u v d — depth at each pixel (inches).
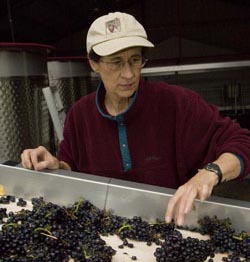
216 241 39.9
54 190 53.1
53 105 97.7
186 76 189.8
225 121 58.1
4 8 169.9
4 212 48.6
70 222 45.7
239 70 185.3
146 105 60.2
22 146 95.3
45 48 99.8
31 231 41.6
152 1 252.5
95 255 37.4
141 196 47.3
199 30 251.6
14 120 93.0
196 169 61.5
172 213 39.9
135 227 42.9
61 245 39.7
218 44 250.5
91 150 63.9
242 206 42.9
